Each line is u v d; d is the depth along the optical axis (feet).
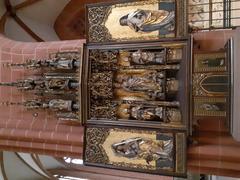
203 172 18.53
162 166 18.24
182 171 17.83
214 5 24.99
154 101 18.74
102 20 20.13
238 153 17.85
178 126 17.97
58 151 22.57
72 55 21.56
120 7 19.79
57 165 39.78
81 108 19.92
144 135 18.72
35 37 36.52
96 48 19.88
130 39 19.48
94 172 39.42
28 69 24.34
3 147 24.31
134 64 19.31
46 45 24.61
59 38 41.22
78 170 39.99
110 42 19.69
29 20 36.42
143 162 18.65
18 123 24.12
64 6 40.16
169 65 18.48
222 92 17.80
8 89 24.82
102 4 20.15
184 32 18.34
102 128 19.66
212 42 19.27
